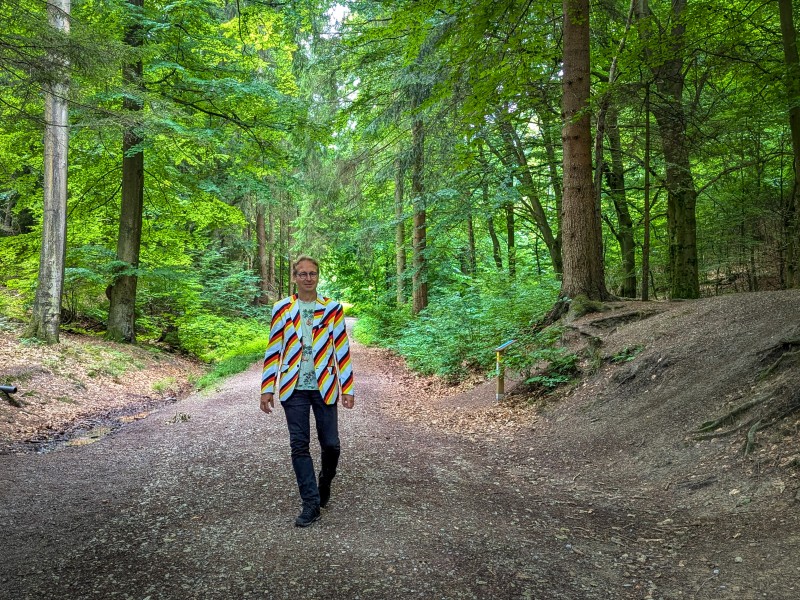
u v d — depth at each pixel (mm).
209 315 18938
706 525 3609
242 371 12938
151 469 5008
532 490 4594
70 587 2760
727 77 11508
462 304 12297
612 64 9953
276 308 3801
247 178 16469
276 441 5961
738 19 9344
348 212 18750
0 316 13117
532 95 11281
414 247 18984
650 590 2756
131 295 14750
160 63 12789
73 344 12141
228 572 2898
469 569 2967
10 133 12414
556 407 7160
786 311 6395
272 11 14156
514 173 14852
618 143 13508
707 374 5949
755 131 11219
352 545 3242
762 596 2596
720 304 7562
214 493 4258
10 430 6844
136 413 8781
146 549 3205
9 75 6863
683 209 11609
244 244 25078
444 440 6426
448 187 15555
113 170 15453
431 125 14141
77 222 15727
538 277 13789
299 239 20594
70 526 3611
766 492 3818
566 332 8766
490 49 9375
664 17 10578
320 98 17938
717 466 4426
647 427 5621
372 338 21844
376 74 15359
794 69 8125
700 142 10891
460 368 11000
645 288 10195
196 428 6695
